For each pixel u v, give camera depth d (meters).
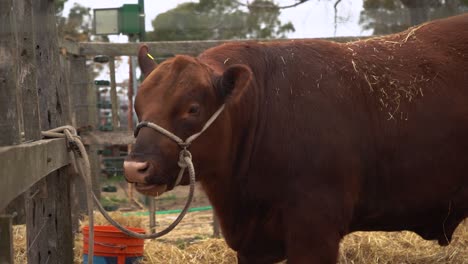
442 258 5.67
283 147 3.80
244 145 3.83
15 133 3.07
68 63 7.46
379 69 4.04
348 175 3.84
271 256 4.07
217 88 3.51
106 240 4.95
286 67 3.97
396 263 5.64
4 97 3.09
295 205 3.78
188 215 8.56
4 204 2.34
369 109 3.94
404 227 4.21
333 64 4.01
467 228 6.17
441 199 4.04
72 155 3.92
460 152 3.99
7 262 2.69
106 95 14.65
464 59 4.12
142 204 9.87
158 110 3.34
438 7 7.78
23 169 2.72
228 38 10.26
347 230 3.96
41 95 4.67
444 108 3.97
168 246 6.28
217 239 6.36
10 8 3.04
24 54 3.69
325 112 3.84
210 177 3.80
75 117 7.41
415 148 3.94
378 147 3.93
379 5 8.34
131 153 3.29
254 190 3.86
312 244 3.76
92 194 3.57
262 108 3.87
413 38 4.25
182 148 3.37
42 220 4.16
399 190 4.00
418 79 4.02
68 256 4.25
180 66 3.45
